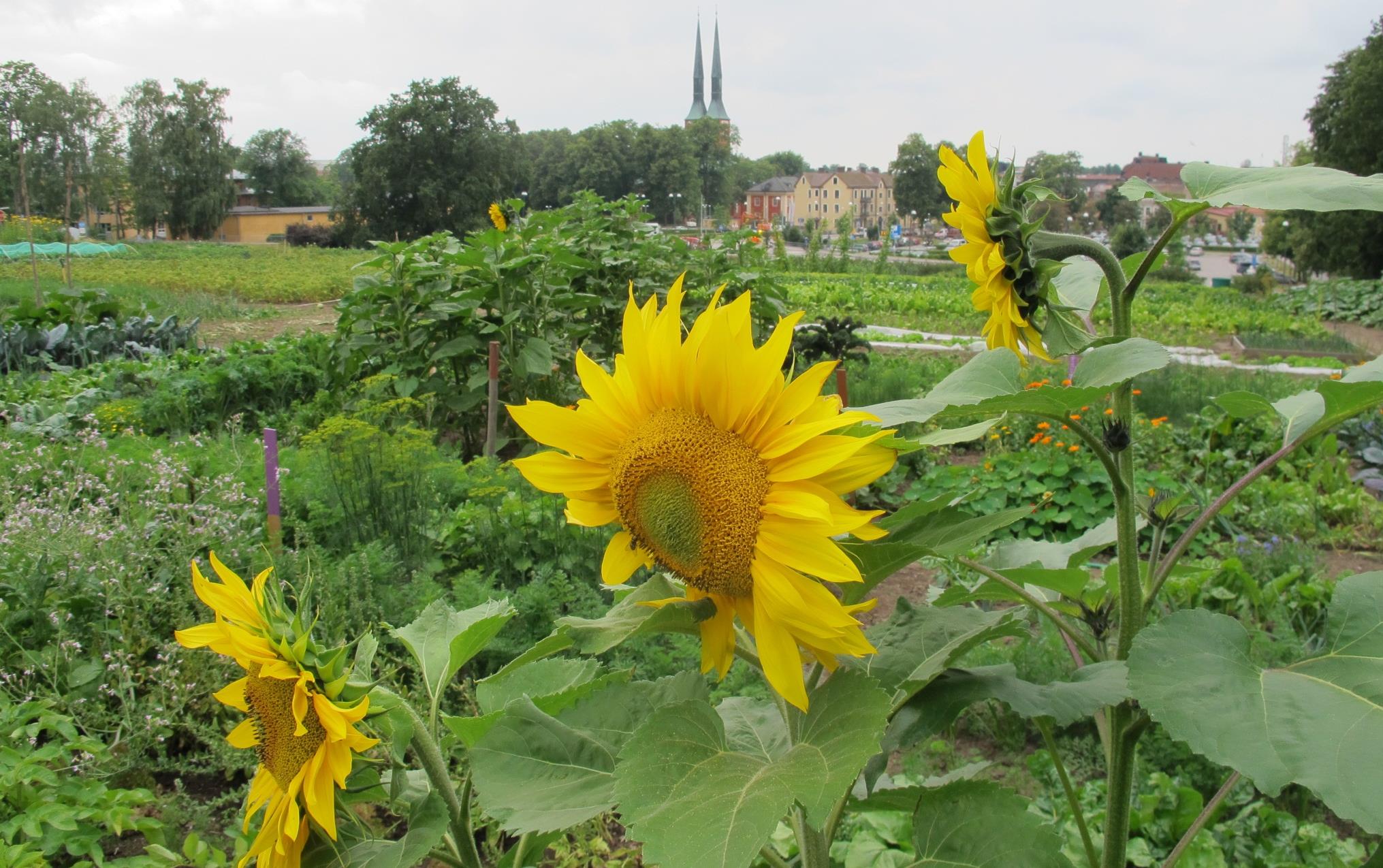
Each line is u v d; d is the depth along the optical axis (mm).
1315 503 7469
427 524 5488
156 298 24453
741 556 1170
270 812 1429
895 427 1453
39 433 7828
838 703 1178
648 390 1285
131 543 4359
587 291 10039
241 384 9641
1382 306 29344
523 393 8562
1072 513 7316
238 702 1611
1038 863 1340
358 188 67625
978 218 1612
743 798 1052
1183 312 25953
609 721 1454
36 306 14758
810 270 46438
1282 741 1140
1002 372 1615
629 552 1326
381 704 1412
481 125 68750
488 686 1764
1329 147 38188
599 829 3033
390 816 2893
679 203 101188
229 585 1427
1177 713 1192
